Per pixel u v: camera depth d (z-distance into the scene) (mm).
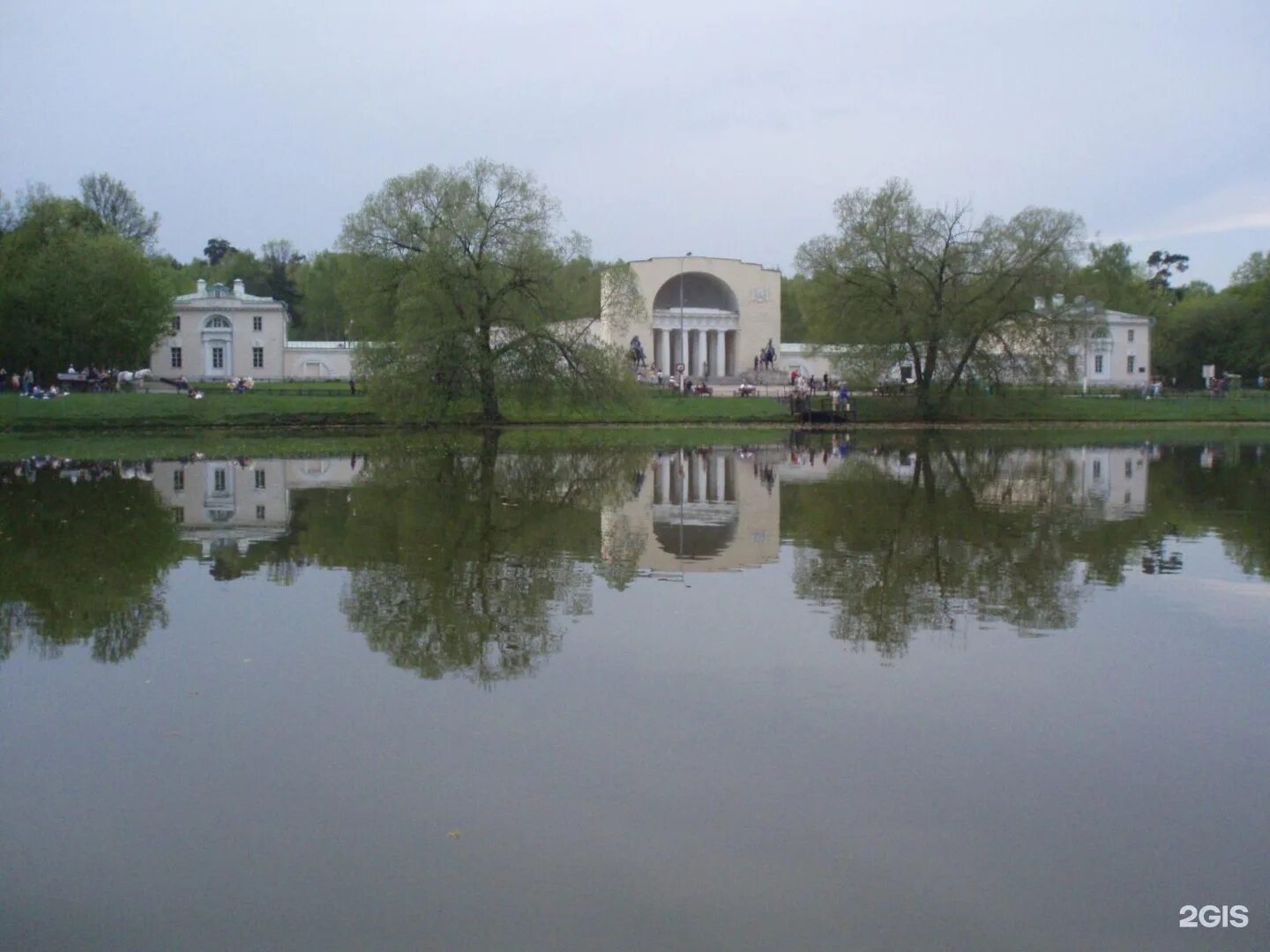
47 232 70500
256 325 89188
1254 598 13289
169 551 16750
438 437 48469
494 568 15148
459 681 9805
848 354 62469
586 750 8203
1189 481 28516
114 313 66500
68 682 9891
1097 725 8766
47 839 6926
